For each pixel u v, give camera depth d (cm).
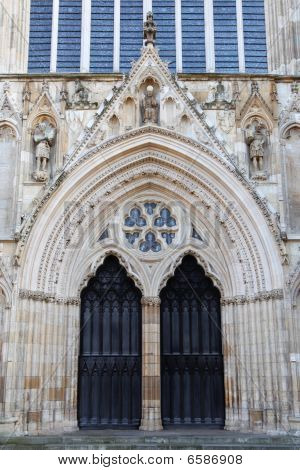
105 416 2059
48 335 1983
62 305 2044
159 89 2158
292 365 1886
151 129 2097
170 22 2473
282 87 2188
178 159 2119
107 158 2088
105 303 2164
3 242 1992
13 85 2178
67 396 1994
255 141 2092
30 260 1980
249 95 2162
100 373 2100
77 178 2061
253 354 1966
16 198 2052
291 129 2155
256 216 2017
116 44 2442
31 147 2116
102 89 2183
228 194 2069
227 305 2075
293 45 2325
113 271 2191
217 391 2084
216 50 2442
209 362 2114
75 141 2100
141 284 2112
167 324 2153
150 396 2009
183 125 2120
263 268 1989
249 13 2481
